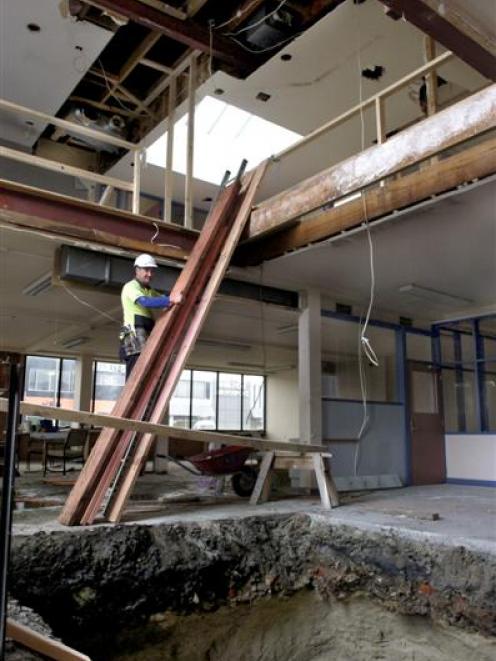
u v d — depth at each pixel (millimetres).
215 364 14883
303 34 5305
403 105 6488
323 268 6789
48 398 13711
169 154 5953
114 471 4629
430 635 4242
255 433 16344
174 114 6230
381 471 8055
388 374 10938
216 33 5508
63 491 6824
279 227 5578
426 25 2219
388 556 4543
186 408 15523
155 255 5688
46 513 4941
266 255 6160
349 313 8445
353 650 4617
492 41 2340
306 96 6371
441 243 5887
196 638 4469
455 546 4156
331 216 5445
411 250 6105
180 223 8352
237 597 4727
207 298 5332
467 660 3969
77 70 5770
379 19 5070
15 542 3928
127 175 7664
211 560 4625
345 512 5352
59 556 4023
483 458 8492
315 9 5047
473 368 9102
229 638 4602
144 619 4277
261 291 7422
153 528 4574
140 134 7320
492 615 3822
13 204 4879
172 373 5023
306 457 5910
